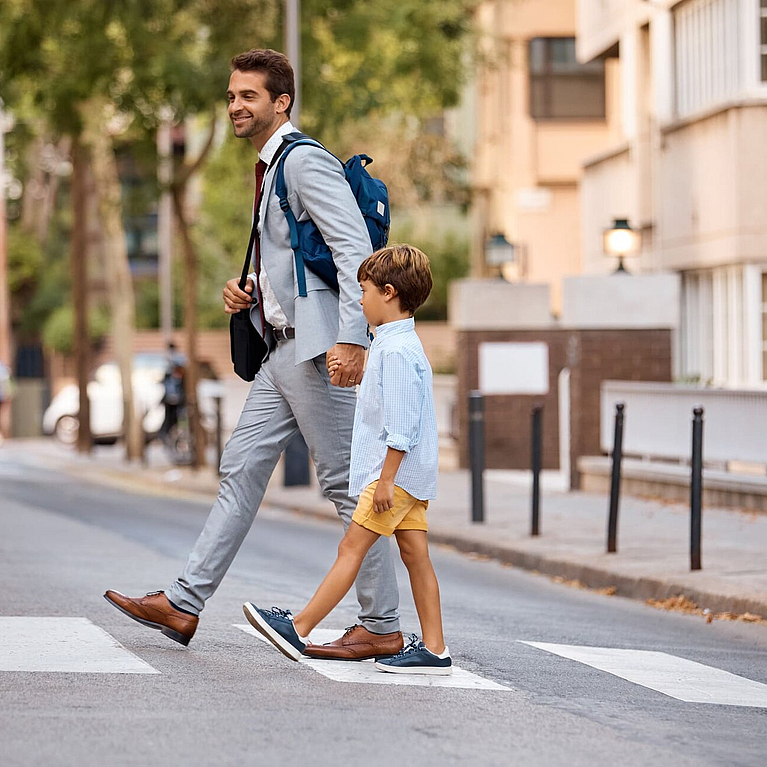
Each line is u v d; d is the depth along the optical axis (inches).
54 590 577.3
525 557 774.5
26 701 364.8
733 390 965.8
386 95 1638.8
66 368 3058.6
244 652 434.6
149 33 1469.0
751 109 1181.7
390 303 396.8
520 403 1373.0
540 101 1958.7
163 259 2743.6
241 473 426.0
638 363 1192.8
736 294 1213.7
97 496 1291.8
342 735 336.8
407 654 410.9
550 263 1963.6
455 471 1385.3
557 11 1941.4
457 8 1700.3
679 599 638.5
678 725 372.5
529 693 399.2
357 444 401.4
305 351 409.1
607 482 1125.7
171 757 313.7
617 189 1478.8
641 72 1424.7
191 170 1649.9
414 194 2273.6
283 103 420.8
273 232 416.2
